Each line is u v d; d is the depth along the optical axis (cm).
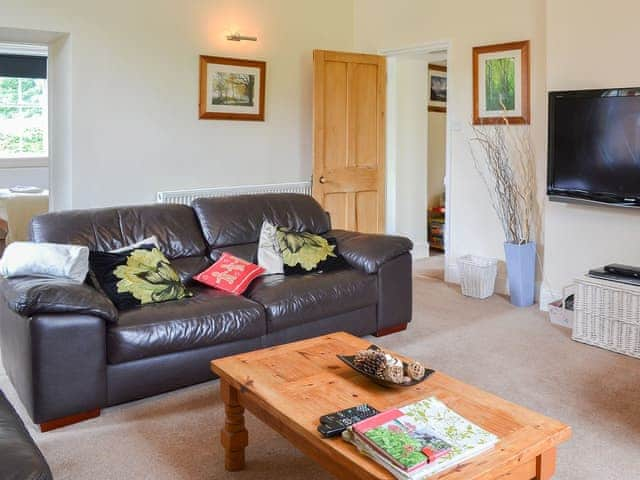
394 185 648
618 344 378
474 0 524
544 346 392
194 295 348
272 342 349
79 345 282
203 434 278
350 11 633
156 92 513
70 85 472
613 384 330
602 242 430
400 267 412
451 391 223
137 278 329
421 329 427
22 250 308
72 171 479
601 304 383
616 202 407
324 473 245
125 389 299
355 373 241
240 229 416
